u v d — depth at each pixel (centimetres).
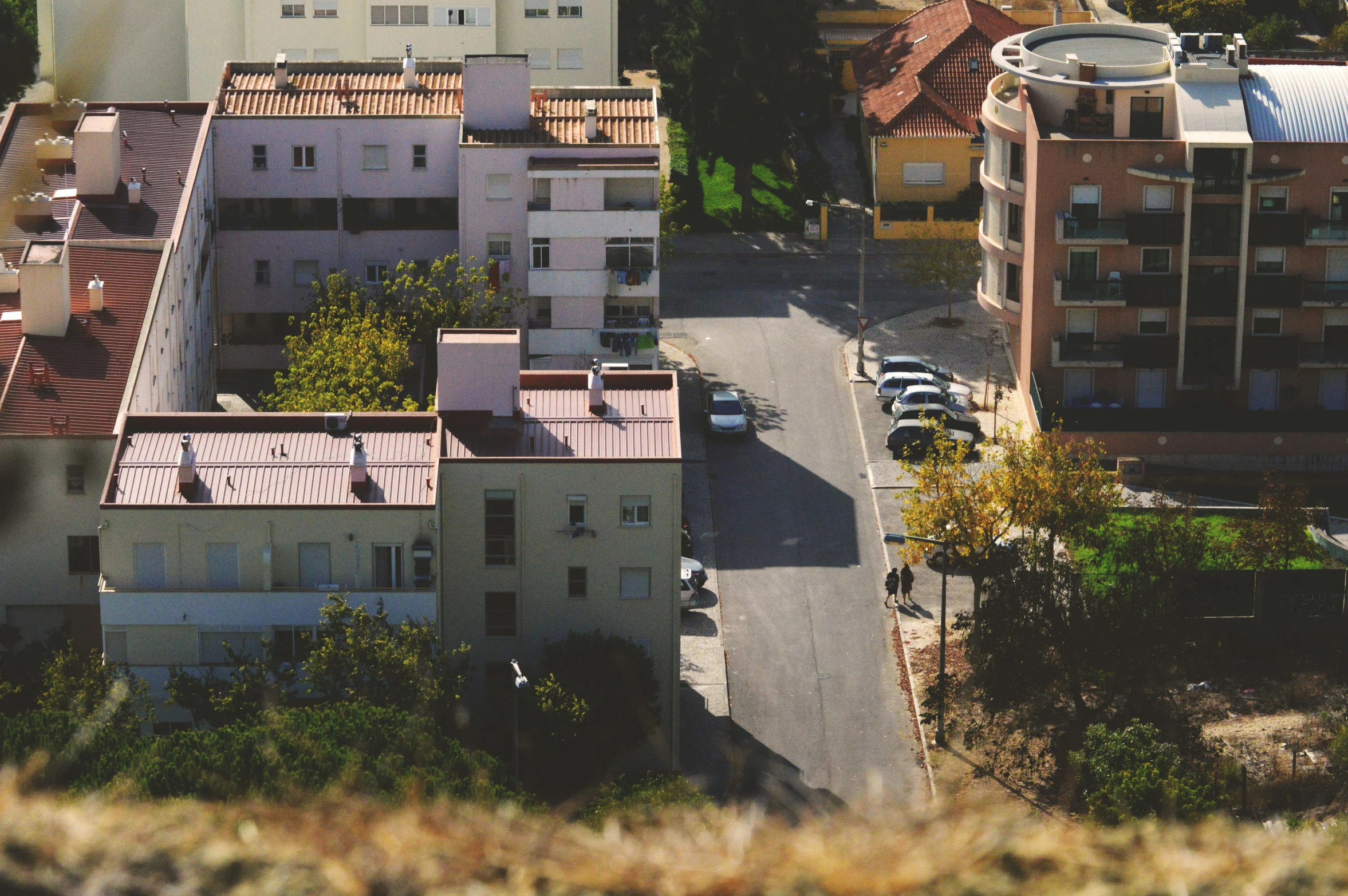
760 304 10731
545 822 1027
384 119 9400
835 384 9769
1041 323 9019
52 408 6675
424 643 6038
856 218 11844
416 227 9569
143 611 6247
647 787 5562
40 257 7044
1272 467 8831
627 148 9144
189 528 6234
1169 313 8962
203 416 6581
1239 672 7138
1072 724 6550
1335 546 7725
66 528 6562
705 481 8825
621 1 13975
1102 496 7131
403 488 6406
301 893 965
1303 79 8962
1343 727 6188
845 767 6806
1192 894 993
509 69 9206
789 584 8044
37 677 6238
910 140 11619
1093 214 8862
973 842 998
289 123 9369
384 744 4925
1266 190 8825
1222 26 13788
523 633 6694
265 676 5916
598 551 6631
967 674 7262
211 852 977
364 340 8062
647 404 6838
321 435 6581
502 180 9144
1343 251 8862
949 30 12425
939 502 7031
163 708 6334
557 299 9212
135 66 11238
